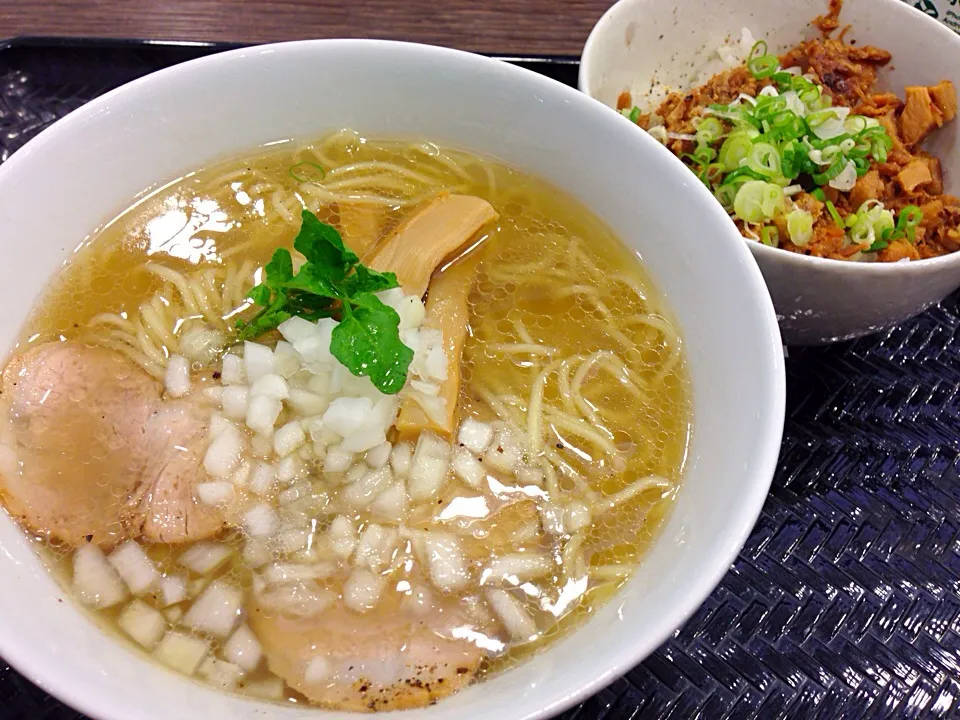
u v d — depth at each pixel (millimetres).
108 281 285
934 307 359
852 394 335
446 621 240
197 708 213
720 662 275
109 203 289
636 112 391
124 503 250
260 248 298
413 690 226
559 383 281
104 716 194
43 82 376
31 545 241
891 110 399
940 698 273
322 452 258
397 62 296
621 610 232
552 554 252
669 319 288
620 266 300
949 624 286
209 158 306
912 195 373
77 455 254
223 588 240
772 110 378
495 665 233
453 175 317
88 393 263
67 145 270
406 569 247
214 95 291
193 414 261
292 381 262
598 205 304
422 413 261
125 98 277
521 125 301
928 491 313
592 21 444
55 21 410
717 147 383
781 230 350
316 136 314
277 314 261
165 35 413
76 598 235
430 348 268
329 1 436
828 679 274
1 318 263
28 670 198
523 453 267
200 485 250
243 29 419
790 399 333
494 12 441
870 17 404
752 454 230
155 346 275
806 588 291
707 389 269
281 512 250
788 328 344
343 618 239
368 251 298
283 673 229
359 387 255
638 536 255
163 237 296
